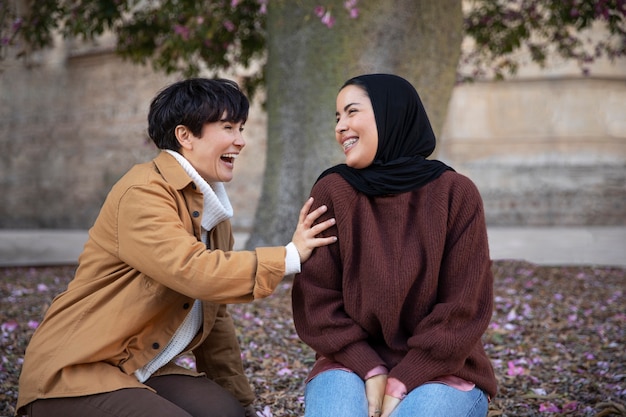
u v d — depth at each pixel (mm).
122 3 7938
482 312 2426
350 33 6363
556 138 15125
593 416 3379
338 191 2549
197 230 2502
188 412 2434
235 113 2533
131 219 2375
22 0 7824
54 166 15750
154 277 2357
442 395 2305
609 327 5395
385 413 2312
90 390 2309
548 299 6516
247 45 8797
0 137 15789
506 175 15172
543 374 4207
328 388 2371
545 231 13633
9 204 15773
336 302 2510
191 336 2572
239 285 2369
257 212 7008
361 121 2557
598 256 9617
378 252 2463
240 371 2836
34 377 2365
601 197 14883
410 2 6355
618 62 14891
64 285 7188
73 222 15633
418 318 2457
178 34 7555
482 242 2488
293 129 6719
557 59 13914
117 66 15445
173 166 2496
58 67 15695
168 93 2547
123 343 2402
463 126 15391
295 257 2475
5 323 5168
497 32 8711
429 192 2529
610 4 6781
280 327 5160
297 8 6594
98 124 15609
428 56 6473
